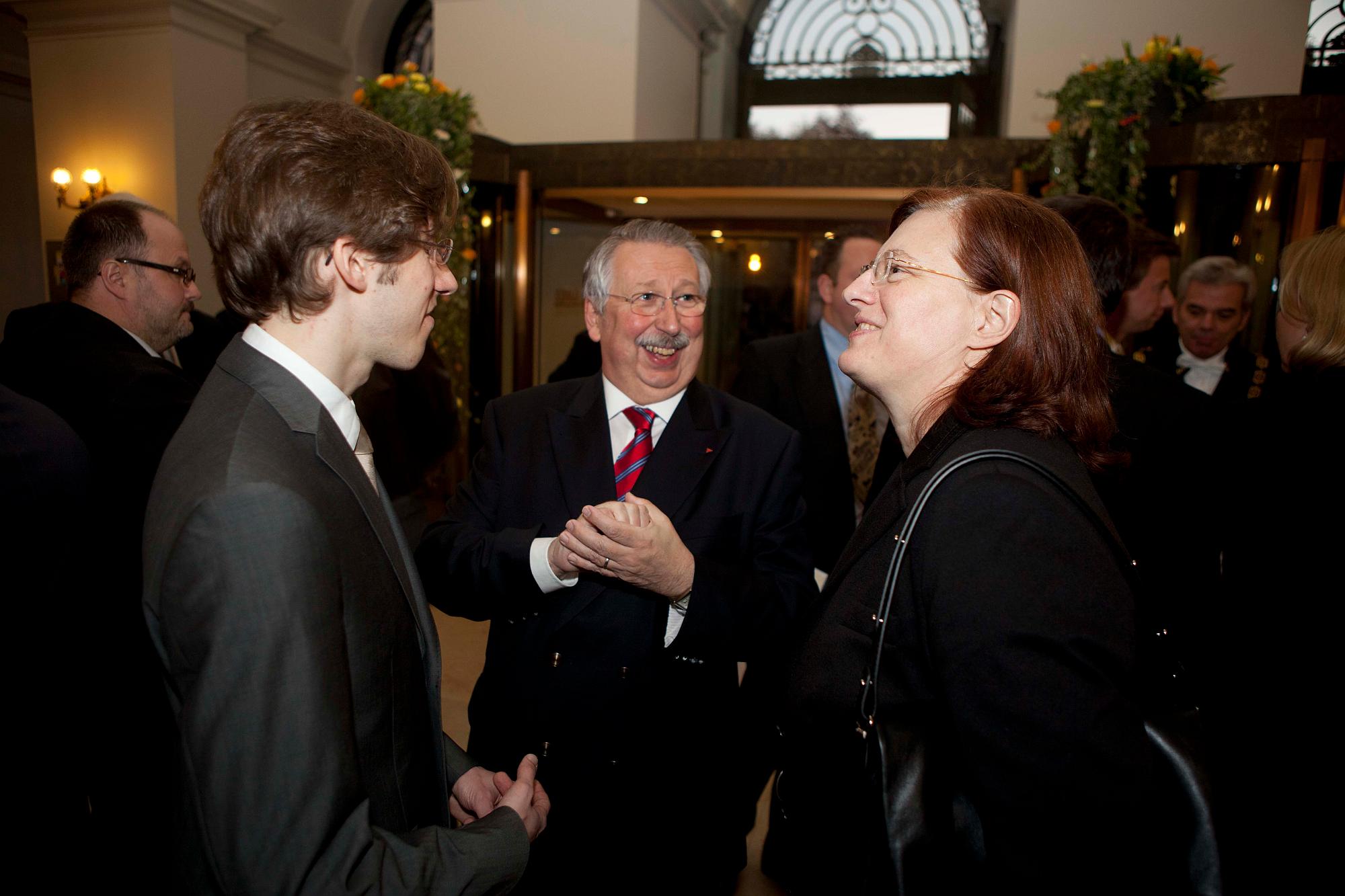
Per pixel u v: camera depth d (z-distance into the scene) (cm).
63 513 109
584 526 108
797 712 94
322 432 77
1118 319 169
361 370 85
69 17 504
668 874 128
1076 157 352
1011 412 86
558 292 497
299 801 65
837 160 425
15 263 611
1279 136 311
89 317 188
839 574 99
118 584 147
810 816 91
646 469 135
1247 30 469
